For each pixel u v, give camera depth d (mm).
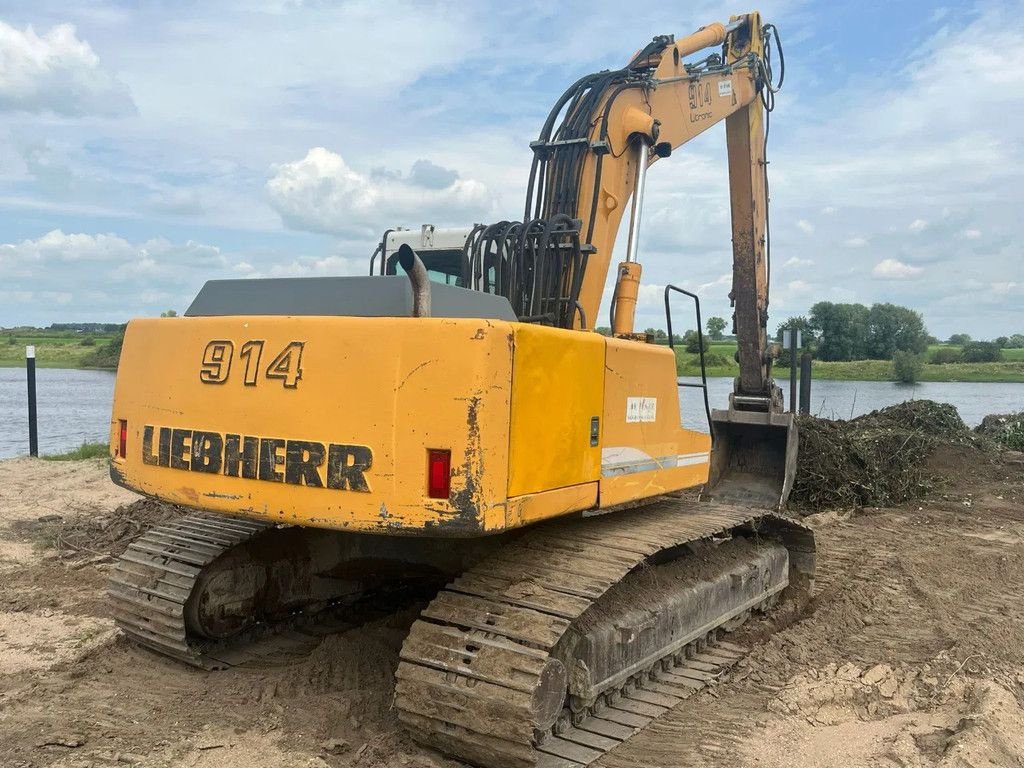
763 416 9008
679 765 4086
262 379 4004
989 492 12219
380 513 3695
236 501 4062
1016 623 6555
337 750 4082
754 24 8477
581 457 4273
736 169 8727
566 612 3889
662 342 5926
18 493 10922
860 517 10820
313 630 5781
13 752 3990
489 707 3678
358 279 4113
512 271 5172
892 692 5152
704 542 6137
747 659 5605
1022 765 4141
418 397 3652
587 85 6297
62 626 5965
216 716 4426
